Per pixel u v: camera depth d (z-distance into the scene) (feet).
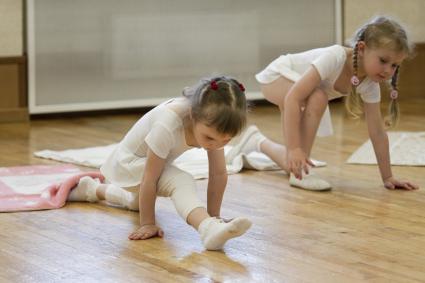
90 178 11.24
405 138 16.35
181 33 20.35
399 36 11.40
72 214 10.65
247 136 13.89
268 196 11.81
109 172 10.37
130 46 19.93
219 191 9.94
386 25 11.50
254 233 9.83
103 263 8.63
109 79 19.88
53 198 11.23
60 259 8.76
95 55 19.62
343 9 22.13
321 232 9.89
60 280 8.08
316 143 16.20
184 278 8.16
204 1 20.45
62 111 19.56
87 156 14.53
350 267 8.54
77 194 11.27
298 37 21.63
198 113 8.87
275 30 21.34
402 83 22.89
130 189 10.12
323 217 10.62
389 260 8.80
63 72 19.42
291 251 9.10
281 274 8.30
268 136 17.20
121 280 8.09
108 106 19.94
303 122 12.32
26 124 18.71
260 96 21.43
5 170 13.35
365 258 8.86
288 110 11.91
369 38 11.52
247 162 13.58
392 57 11.43
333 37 22.07
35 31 19.01
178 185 9.48
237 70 21.08
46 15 19.04
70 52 19.39
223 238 8.91
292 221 10.41
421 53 22.98
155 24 20.04
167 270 8.40
